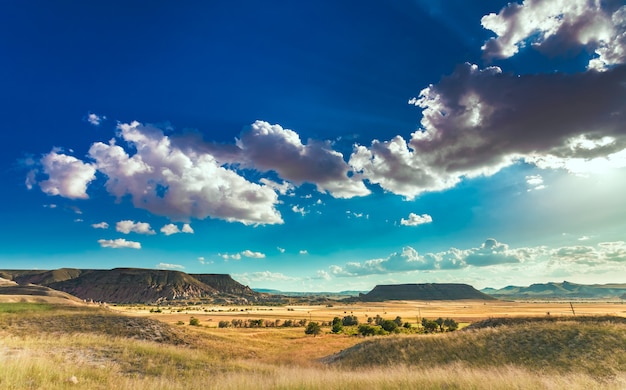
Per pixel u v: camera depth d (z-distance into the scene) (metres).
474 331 40.97
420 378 17.11
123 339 33.25
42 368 14.63
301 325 154.12
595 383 15.85
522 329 37.31
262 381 16.27
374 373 21.47
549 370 26.59
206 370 22.61
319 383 15.62
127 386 13.84
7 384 11.89
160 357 24.52
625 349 27.83
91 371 16.33
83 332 42.25
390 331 116.88
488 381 15.73
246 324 150.50
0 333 36.56
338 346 71.31
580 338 31.56
